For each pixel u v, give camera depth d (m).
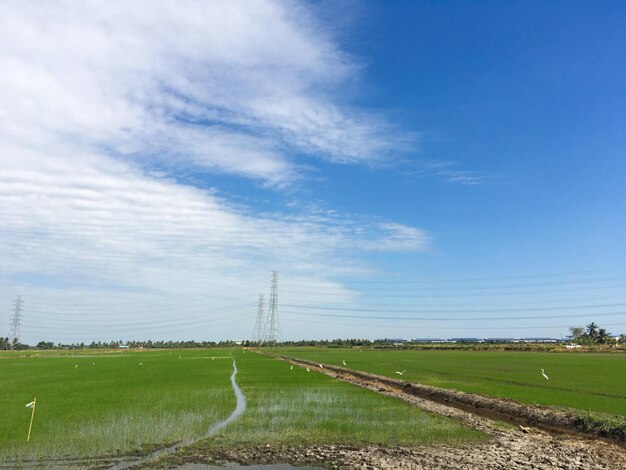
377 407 30.62
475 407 32.16
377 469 17.55
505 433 23.56
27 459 18.69
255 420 26.09
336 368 67.69
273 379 51.50
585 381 43.00
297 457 19.20
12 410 28.97
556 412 26.19
